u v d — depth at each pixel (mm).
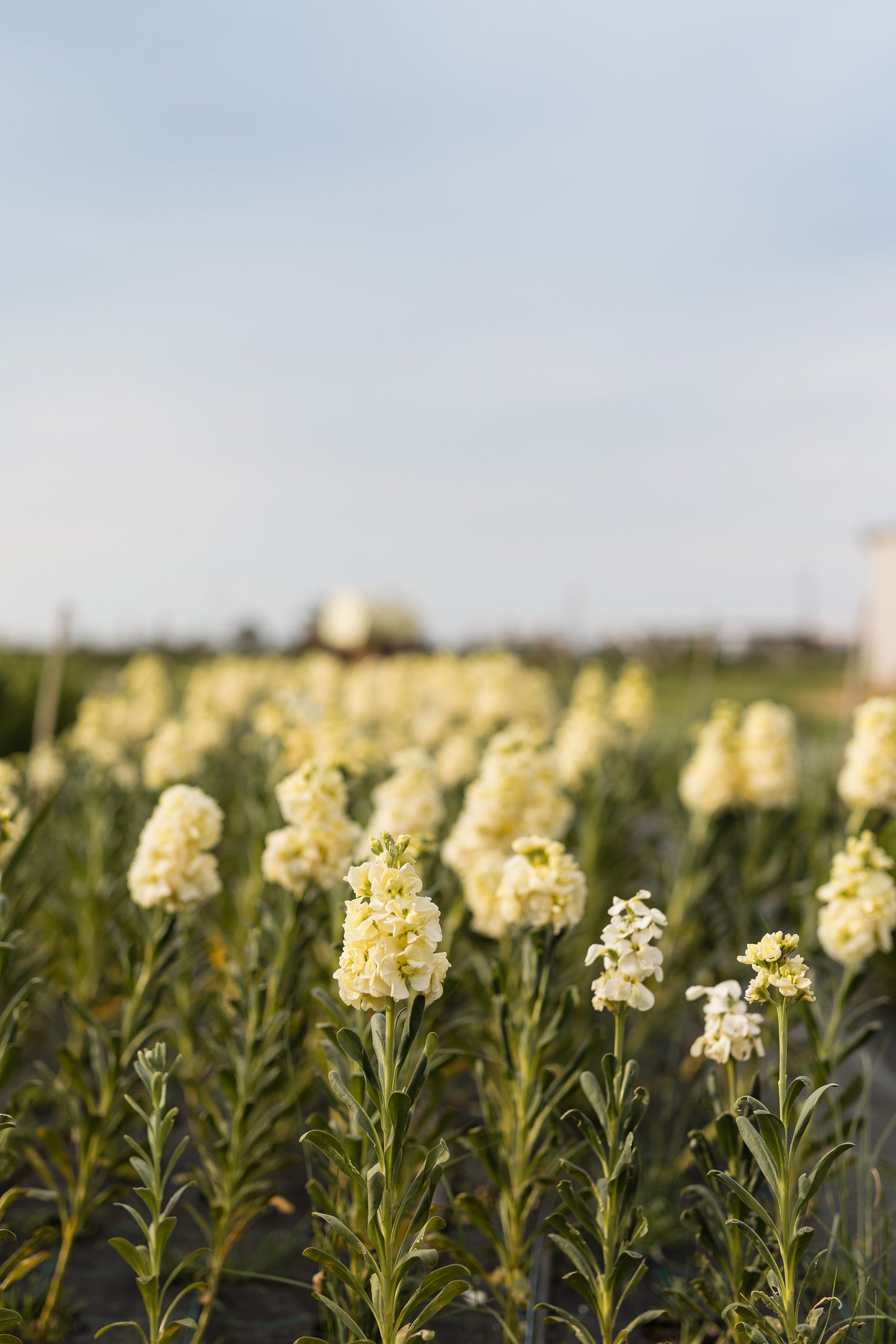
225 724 7898
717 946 4074
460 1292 1818
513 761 3309
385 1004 1762
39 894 2729
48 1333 2289
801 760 6699
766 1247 1802
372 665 10969
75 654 16438
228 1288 2486
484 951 3252
